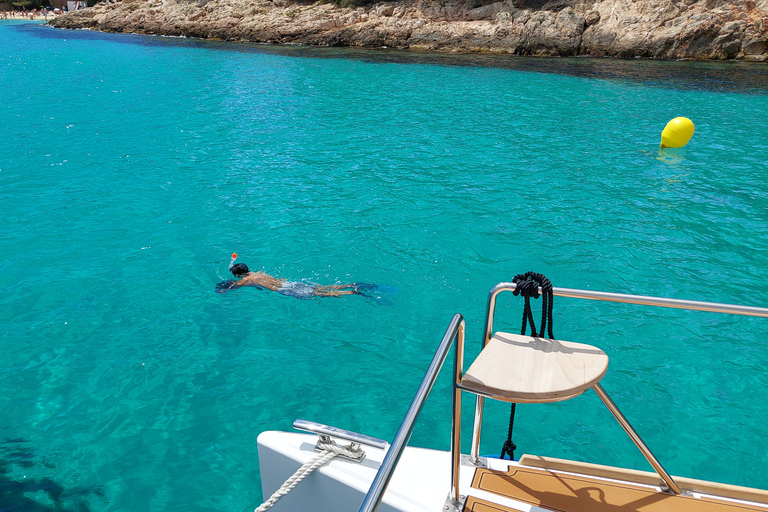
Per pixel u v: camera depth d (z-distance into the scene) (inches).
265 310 216.8
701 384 173.8
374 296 228.4
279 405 164.9
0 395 166.6
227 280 237.5
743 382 174.6
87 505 129.3
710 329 203.9
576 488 83.0
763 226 301.3
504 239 281.1
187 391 169.8
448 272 247.9
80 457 143.6
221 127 515.2
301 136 486.6
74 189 348.5
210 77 801.6
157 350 190.2
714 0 1040.2
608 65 968.9
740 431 154.1
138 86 727.1
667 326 205.6
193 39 1375.5
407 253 265.4
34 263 252.5
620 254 266.1
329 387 173.6
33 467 139.9
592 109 609.9
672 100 664.4
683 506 79.7
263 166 400.2
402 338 201.0
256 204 327.3
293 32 1266.0
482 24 1163.3
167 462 142.4
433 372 61.4
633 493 82.2
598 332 201.9
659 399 166.9
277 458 91.7
